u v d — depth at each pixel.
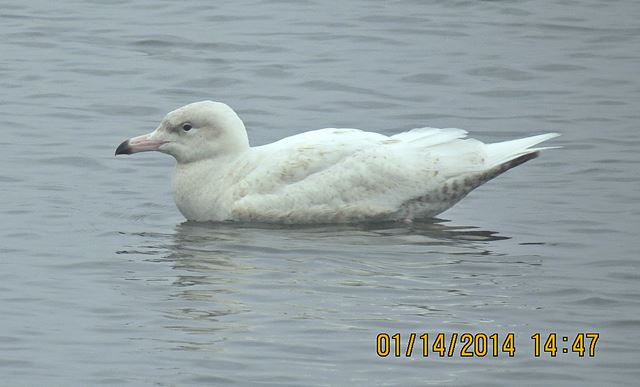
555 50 23.48
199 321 13.20
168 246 15.29
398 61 22.86
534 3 25.95
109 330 13.04
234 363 12.34
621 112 20.64
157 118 20.33
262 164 16.11
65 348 12.66
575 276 14.42
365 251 15.11
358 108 20.80
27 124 19.84
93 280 14.29
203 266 14.62
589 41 23.97
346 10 25.55
